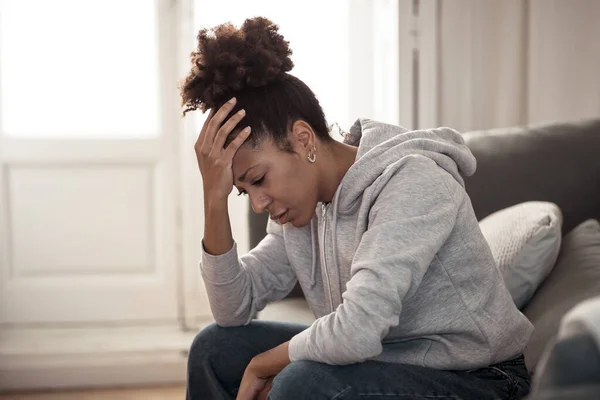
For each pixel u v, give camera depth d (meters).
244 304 1.89
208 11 3.84
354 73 3.82
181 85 1.72
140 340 3.82
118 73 3.92
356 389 1.50
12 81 3.85
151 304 4.00
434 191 1.54
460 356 1.59
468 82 3.64
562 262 2.00
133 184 3.96
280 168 1.64
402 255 1.47
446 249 1.58
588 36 3.59
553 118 3.62
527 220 2.02
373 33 3.79
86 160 3.90
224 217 1.80
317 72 3.84
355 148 1.75
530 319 1.84
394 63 3.66
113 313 3.97
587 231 2.10
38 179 3.89
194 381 1.91
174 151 3.95
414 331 1.60
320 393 1.50
